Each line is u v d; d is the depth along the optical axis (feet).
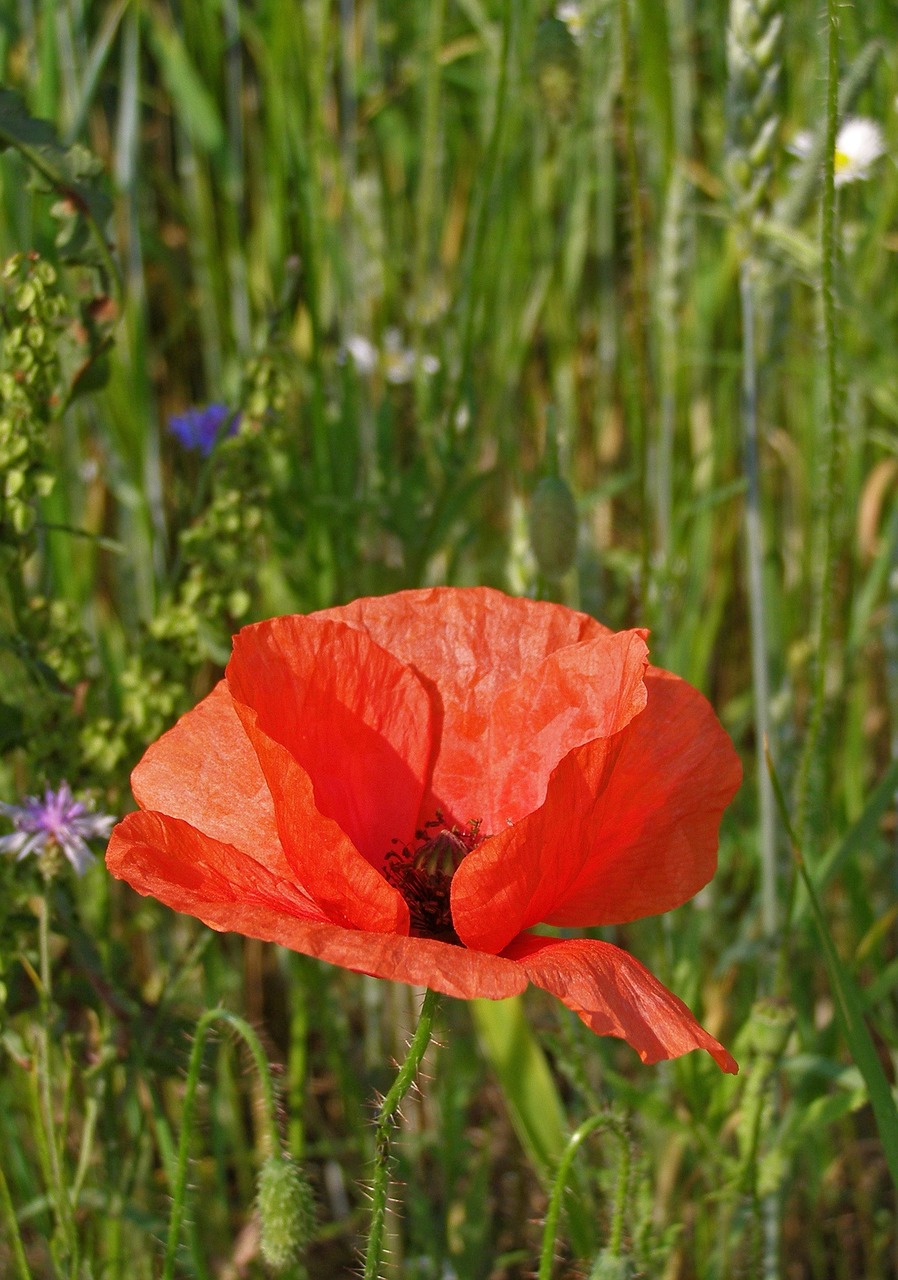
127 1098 2.47
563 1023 2.44
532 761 2.23
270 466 2.47
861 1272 2.76
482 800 2.26
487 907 2.11
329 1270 2.77
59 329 2.35
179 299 2.93
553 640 2.26
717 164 2.98
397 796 2.25
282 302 2.49
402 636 2.26
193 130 2.89
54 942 2.56
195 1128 2.46
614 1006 2.09
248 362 2.49
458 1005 2.79
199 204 2.88
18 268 2.34
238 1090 2.83
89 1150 2.37
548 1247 2.18
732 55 2.45
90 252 2.38
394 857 2.24
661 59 2.63
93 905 2.56
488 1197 2.77
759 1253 2.42
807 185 2.49
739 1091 2.54
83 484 2.82
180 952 2.74
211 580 2.44
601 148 2.97
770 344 2.68
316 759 2.22
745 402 2.53
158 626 2.44
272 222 2.78
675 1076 2.45
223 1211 2.61
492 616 2.27
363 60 3.18
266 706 2.17
